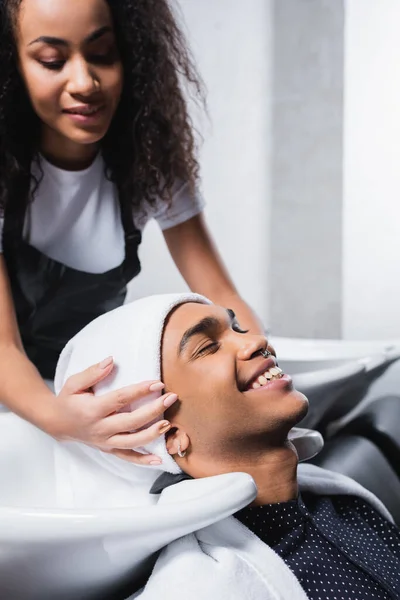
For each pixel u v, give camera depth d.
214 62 2.55
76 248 1.33
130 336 0.98
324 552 0.97
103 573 0.85
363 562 0.97
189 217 1.40
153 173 1.33
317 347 1.79
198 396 0.95
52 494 1.08
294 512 0.98
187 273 1.41
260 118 2.63
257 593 0.86
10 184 1.24
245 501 0.85
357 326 2.69
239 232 2.67
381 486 1.35
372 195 2.63
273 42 2.60
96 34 1.11
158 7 1.29
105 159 1.32
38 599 0.87
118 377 0.98
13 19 1.12
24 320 1.33
